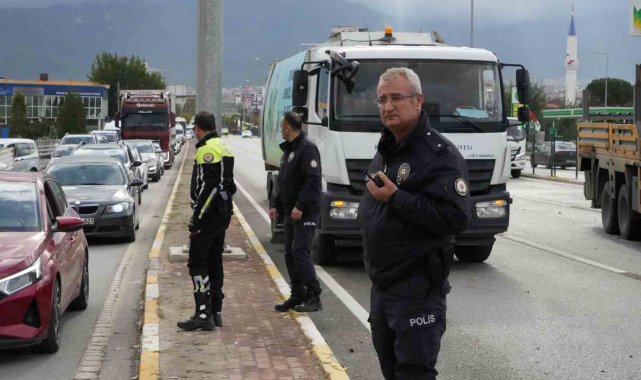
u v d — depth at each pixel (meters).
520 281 12.78
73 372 8.02
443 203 4.91
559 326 9.76
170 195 30.36
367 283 12.55
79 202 17.03
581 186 36.75
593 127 19.64
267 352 8.09
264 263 13.52
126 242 17.69
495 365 8.11
